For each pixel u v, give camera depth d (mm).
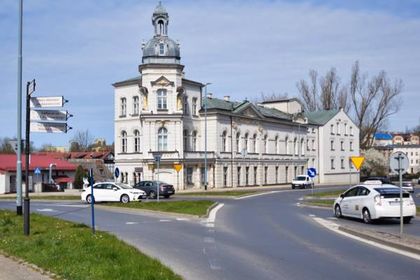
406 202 21609
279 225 20875
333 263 11805
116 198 37031
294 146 85750
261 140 76625
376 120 93875
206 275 10422
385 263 11773
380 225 21109
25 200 15609
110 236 15312
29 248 12711
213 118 66750
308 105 97875
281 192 55969
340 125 96062
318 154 92000
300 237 16797
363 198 22203
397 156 16438
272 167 79125
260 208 31484
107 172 83312
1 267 10586
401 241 14695
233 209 30531
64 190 58938
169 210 27438
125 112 64938
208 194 51094
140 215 26422
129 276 9094
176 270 10922
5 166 59969
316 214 26844
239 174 71625
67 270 9789
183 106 63719
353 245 14789
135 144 63750
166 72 61156
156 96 61125
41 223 19250
